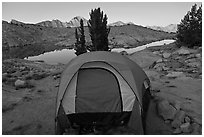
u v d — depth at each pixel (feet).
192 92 27.84
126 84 19.06
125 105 19.08
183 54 51.44
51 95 29.43
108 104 19.33
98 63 19.94
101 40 57.72
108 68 19.67
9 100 27.53
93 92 19.51
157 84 32.35
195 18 59.72
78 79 19.79
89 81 19.72
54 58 85.87
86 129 18.95
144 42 177.78
